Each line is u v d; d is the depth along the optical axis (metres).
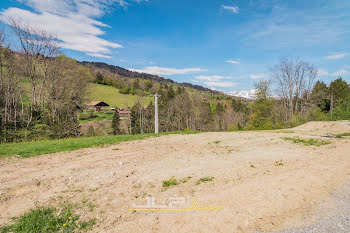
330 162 7.07
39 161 7.81
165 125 48.88
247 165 6.90
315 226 3.35
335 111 29.80
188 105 49.44
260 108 30.59
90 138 14.33
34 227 3.41
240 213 3.74
